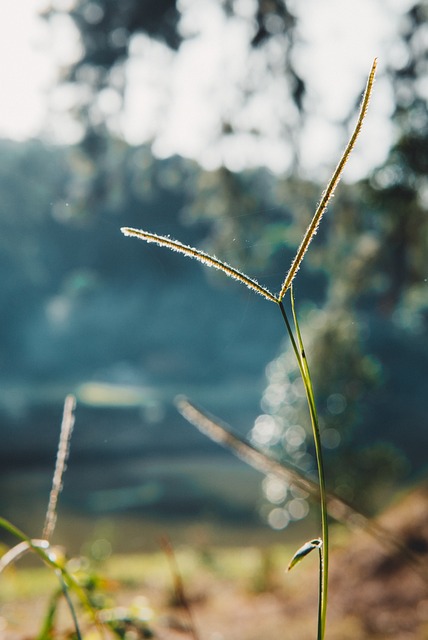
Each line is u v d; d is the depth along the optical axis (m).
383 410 26.69
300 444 12.59
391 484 12.42
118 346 47.34
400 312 9.96
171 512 22.23
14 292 45.19
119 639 1.71
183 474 28.17
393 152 7.67
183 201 37.16
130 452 30.66
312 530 17.11
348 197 8.94
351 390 12.38
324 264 9.44
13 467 28.38
